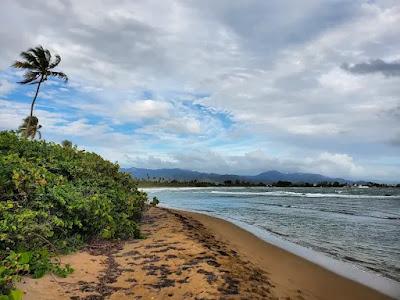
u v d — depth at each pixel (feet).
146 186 403.75
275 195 196.54
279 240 44.86
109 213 34.37
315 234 50.83
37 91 93.15
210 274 24.61
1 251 21.67
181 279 23.30
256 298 21.25
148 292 20.76
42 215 26.37
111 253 29.27
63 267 23.66
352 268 31.78
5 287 18.26
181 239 36.94
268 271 28.86
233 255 32.53
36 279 20.70
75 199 30.12
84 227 30.68
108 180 43.27
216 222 59.47
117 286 21.45
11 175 27.22
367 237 48.60
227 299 20.42
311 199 151.64
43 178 28.89
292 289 24.71
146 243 34.12
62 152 41.39
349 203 124.47
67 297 19.06
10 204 23.72
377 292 25.58
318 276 29.12
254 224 61.11
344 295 24.84
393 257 36.42
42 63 91.86
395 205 114.11
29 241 24.13
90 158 45.57
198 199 150.20
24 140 38.27
